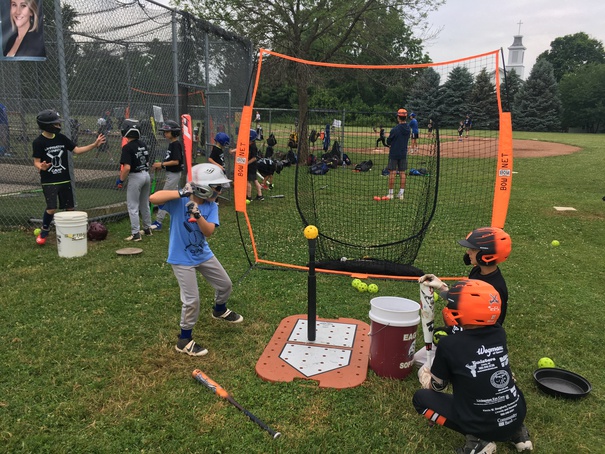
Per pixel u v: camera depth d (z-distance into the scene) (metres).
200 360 3.56
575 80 54.84
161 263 5.75
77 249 5.92
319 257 5.84
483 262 2.96
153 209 8.47
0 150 10.45
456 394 2.50
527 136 38.19
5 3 6.53
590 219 8.78
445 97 16.42
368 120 13.65
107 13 8.52
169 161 7.09
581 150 24.80
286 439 2.70
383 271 5.52
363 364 3.52
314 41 17.59
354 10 15.56
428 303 3.13
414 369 3.53
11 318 4.12
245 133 5.17
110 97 10.06
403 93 20.16
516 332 4.18
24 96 9.83
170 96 9.10
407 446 2.68
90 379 3.25
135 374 3.33
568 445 2.76
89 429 2.76
